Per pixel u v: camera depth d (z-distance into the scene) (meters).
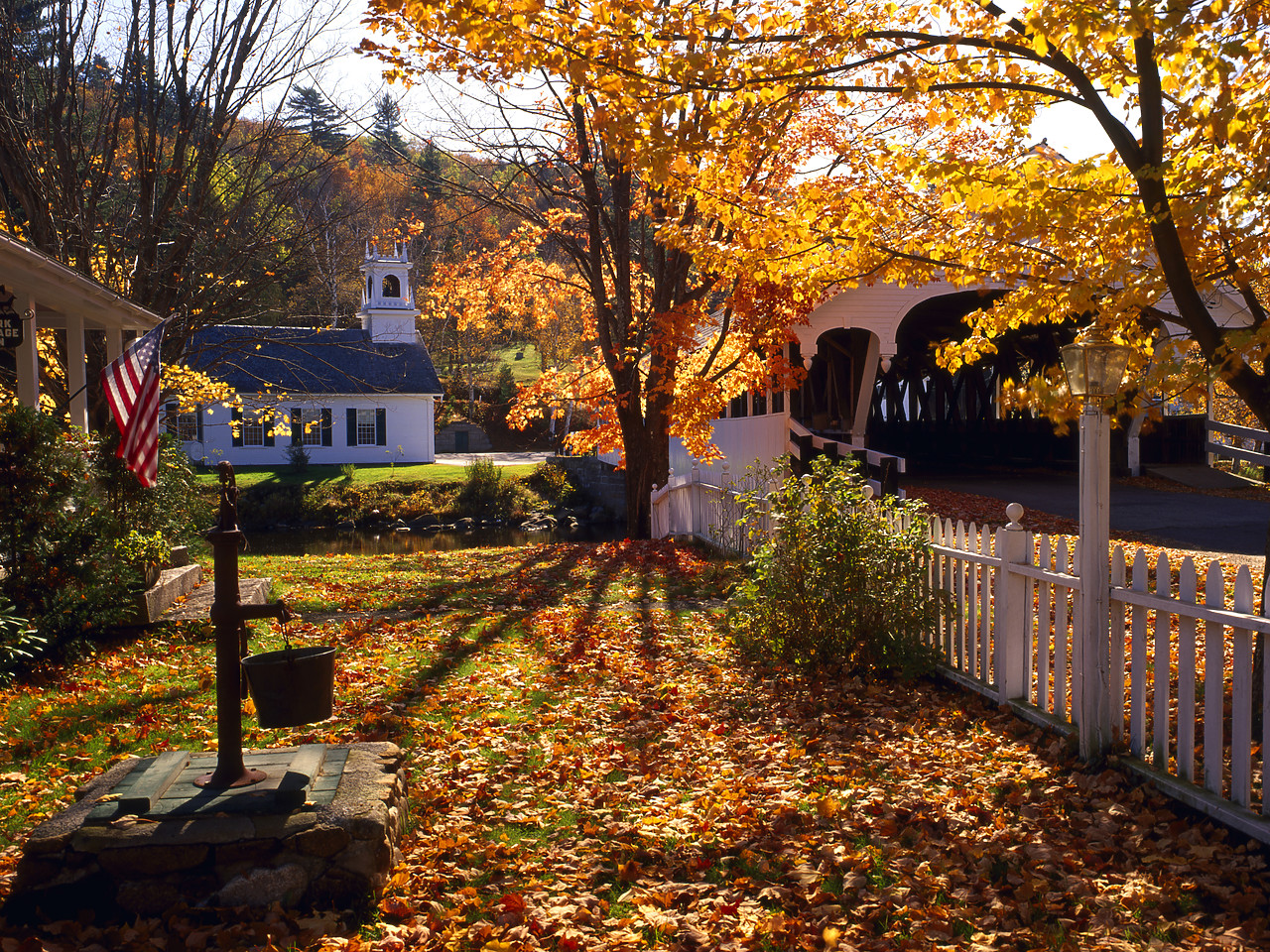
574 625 9.84
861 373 23.64
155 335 6.02
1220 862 4.09
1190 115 5.83
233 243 20.50
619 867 4.17
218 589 4.10
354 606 11.22
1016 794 4.90
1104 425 5.22
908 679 7.18
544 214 20.38
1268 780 4.18
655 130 5.95
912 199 7.69
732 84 6.04
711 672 7.80
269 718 3.95
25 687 7.16
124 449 5.80
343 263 47.25
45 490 8.16
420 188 20.91
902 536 7.37
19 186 16.53
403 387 46.56
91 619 8.42
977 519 16.06
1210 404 21.61
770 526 12.26
